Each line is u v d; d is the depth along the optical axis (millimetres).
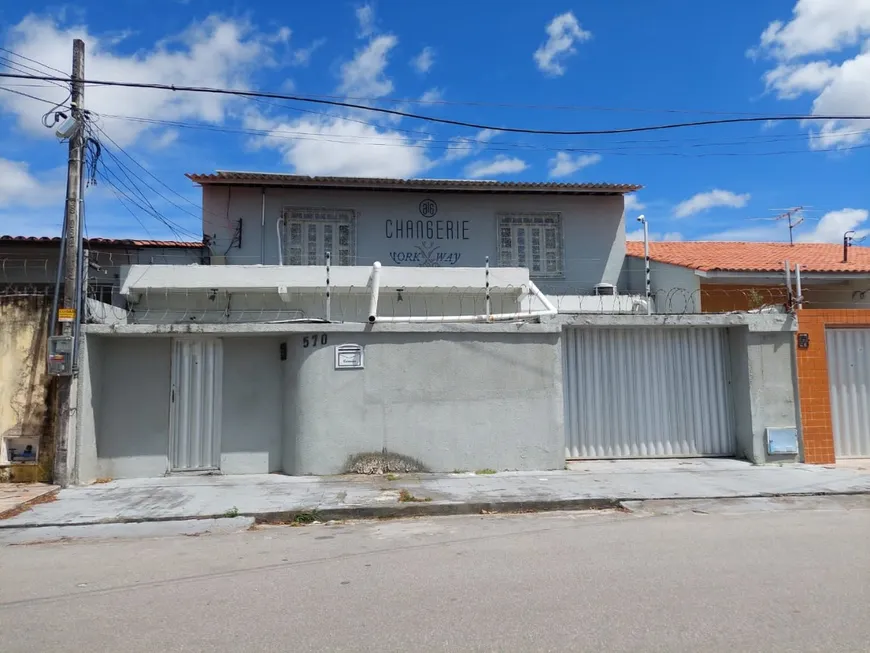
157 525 7590
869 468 10617
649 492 8875
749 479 9703
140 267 11758
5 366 9875
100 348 10281
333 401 10250
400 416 10367
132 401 10367
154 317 12031
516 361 10680
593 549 6164
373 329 10398
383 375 10383
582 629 4148
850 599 4652
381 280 12289
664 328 11508
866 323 11367
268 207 15367
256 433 10625
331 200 15617
